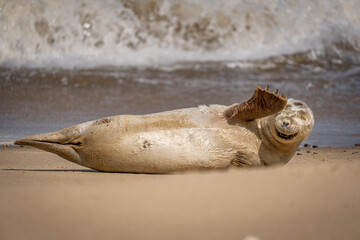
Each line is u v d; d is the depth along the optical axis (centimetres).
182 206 1166
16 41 6662
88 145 2111
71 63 6644
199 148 2030
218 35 7344
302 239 960
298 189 1316
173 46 7200
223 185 1402
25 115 4447
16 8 6756
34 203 1222
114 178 1848
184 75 6425
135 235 982
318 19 7738
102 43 6962
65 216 1109
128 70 6538
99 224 1050
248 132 2095
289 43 7494
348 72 6856
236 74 6562
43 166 2462
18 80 5925
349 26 7800
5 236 1000
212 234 978
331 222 1046
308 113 2094
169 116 2123
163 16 7269
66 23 6881
